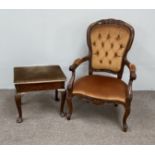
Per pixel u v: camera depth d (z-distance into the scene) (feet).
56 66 8.12
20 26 8.25
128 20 8.36
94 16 8.25
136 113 8.29
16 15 8.04
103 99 6.76
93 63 7.90
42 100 8.87
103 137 7.04
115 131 7.32
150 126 7.62
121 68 7.74
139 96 9.36
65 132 7.16
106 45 7.67
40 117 7.81
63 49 8.80
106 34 7.60
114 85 7.22
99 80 7.48
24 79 7.04
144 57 9.10
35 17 8.13
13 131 7.09
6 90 9.37
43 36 8.50
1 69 9.02
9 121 7.54
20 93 7.07
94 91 6.93
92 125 7.55
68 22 8.30
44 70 7.73
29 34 8.43
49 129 7.25
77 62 7.38
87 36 7.67
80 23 8.34
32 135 6.97
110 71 7.93
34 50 8.75
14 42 8.53
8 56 8.78
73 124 7.55
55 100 8.89
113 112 8.33
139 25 8.46
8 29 8.26
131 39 7.35
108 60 7.79
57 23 8.29
